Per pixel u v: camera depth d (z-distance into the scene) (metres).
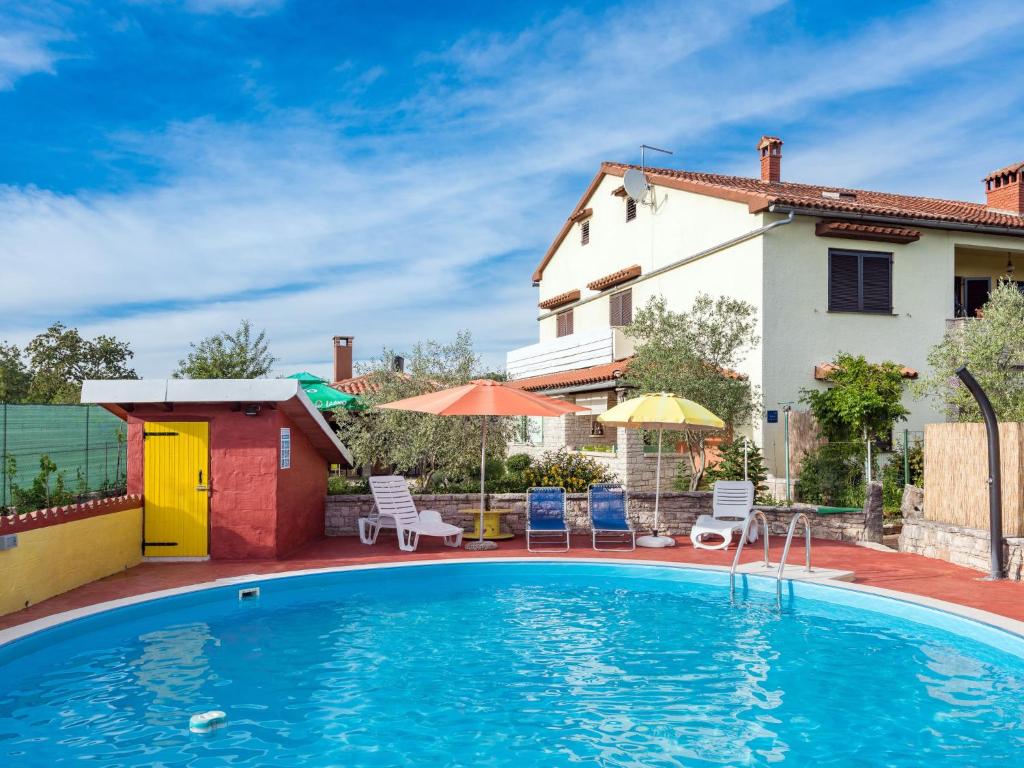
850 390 16.48
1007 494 10.80
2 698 6.61
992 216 22.53
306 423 12.96
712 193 20.61
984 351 15.78
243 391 11.38
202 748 5.61
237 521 11.84
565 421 23.44
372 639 8.46
